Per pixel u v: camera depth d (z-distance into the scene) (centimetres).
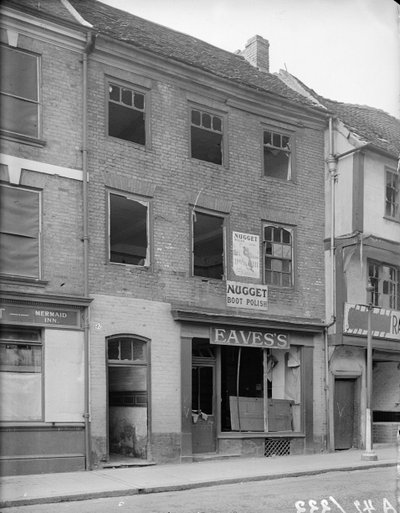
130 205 1359
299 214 1622
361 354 1711
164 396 1334
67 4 1353
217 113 1508
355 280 1689
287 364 1609
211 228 1480
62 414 1191
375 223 1677
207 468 1257
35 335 1192
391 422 1791
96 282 1266
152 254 1357
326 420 1612
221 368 1495
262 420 1534
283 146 1630
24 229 1195
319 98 1725
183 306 1371
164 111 1413
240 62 1730
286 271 1597
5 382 1149
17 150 1198
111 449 1375
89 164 1287
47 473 1153
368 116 1852
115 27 1415
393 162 1741
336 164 1683
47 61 1250
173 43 1541
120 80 1356
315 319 1616
